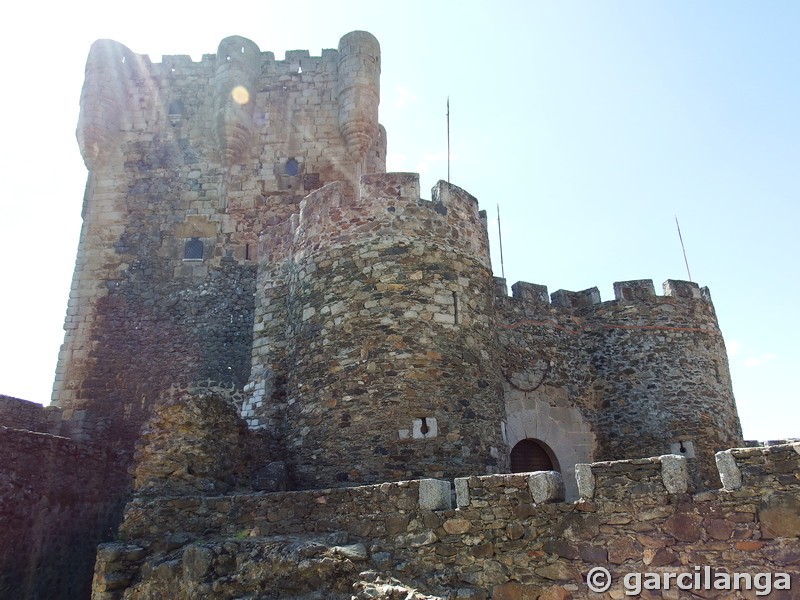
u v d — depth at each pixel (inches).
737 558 261.4
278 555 306.8
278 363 527.2
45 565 446.6
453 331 448.8
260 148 796.6
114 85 810.2
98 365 707.4
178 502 352.2
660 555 273.3
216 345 708.0
